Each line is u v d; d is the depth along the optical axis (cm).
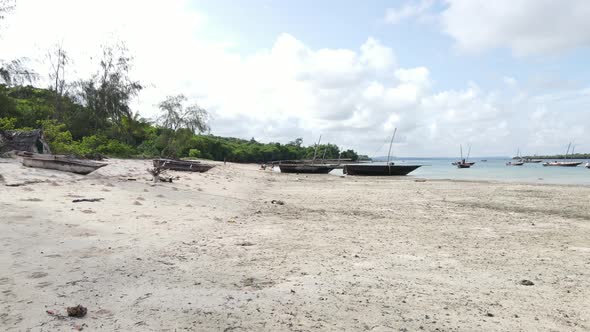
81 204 1002
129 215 945
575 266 674
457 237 934
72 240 659
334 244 793
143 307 409
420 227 1068
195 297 448
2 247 575
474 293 513
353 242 823
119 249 636
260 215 1180
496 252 776
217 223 979
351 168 4772
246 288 491
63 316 372
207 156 7988
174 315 393
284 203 1545
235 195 1727
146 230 806
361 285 525
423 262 674
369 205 1588
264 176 3981
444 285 545
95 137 3722
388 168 4712
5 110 3195
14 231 667
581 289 544
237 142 13738
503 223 1180
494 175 5075
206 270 564
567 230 1065
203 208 1210
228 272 560
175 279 512
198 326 370
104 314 385
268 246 749
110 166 2328
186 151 6831
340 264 634
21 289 432
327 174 4975
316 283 523
